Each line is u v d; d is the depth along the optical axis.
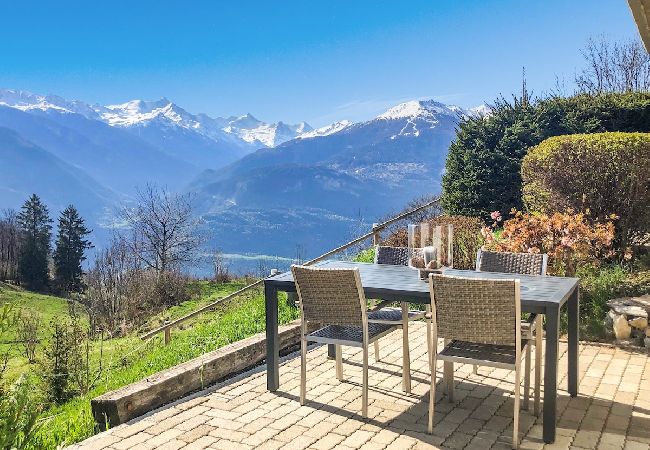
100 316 17.05
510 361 3.65
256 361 5.46
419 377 4.89
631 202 7.55
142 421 4.11
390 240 9.80
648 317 5.66
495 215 8.05
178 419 4.12
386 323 4.47
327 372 5.07
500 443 3.66
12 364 9.20
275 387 4.62
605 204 7.68
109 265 20.22
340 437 3.77
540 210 8.57
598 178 7.66
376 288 4.15
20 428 2.57
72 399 7.73
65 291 51.00
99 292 18.23
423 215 14.98
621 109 11.65
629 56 23.28
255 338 5.63
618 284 6.52
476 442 3.68
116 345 11.88
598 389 4.55
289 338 5.83
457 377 4.88
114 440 3.81
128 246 26.42
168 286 21.44
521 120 12.32
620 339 5.71
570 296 4.30
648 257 7.41
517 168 11.91
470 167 12.36
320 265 5.33
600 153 7.58
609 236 6.88
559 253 6.88
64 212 53.12
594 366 5.09
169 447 3.68
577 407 4.21
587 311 6.27
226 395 4.57
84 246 53.47
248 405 4.35
